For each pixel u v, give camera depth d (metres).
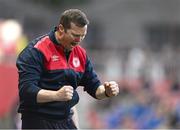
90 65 14.11
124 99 44.69
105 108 44.19
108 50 63.78
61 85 13.45
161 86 46.09
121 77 51.38
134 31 81.81
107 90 13.81
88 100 45.94
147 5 81.94
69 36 13.20
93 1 84.25
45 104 13.38
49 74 13.34
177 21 81.19
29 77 13.08
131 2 82.00
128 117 38.91
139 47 64.62
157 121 36.88
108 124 39.66
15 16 75.12
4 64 29.77
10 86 29.17
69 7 85.19
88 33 81.06
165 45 73.81
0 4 74.00
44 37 13.46
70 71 13.50
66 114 13.61
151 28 81.94
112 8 82.44
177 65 54.09
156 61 55.34
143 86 45.88
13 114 29.05
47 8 82.31
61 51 13.44
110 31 82.06
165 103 37.50
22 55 13.30
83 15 13.22
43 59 13.27
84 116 43.38
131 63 54.41
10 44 35.34
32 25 77.75
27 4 77.50
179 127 36.34
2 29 35.47
